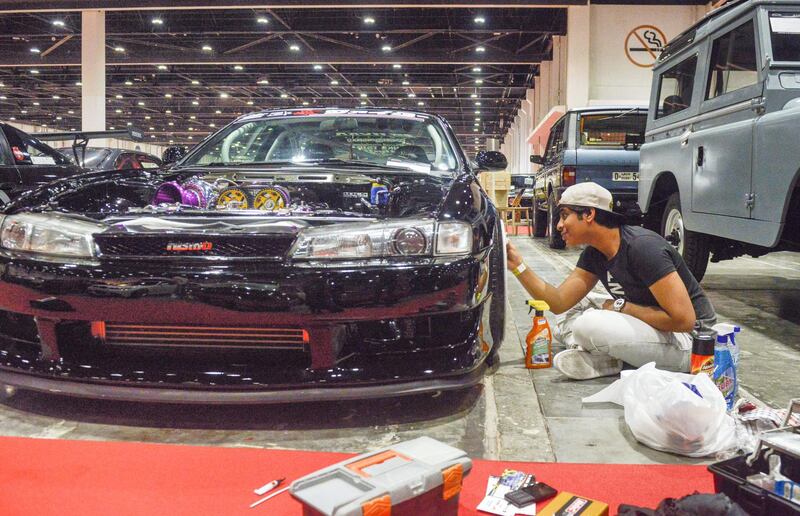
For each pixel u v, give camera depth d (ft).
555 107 49.55
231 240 6.11
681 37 13.38
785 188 9.00
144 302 6.03
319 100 106.01
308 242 6.08
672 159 13.12
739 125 10.31
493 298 7.45
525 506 4.55
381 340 6.29
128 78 87.61
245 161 10.43
